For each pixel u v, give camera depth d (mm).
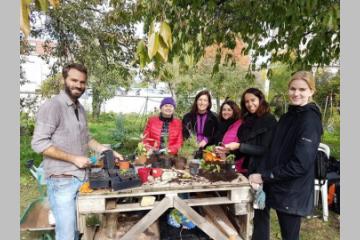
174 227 2354
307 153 1737
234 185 2062
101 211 1878
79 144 2086
